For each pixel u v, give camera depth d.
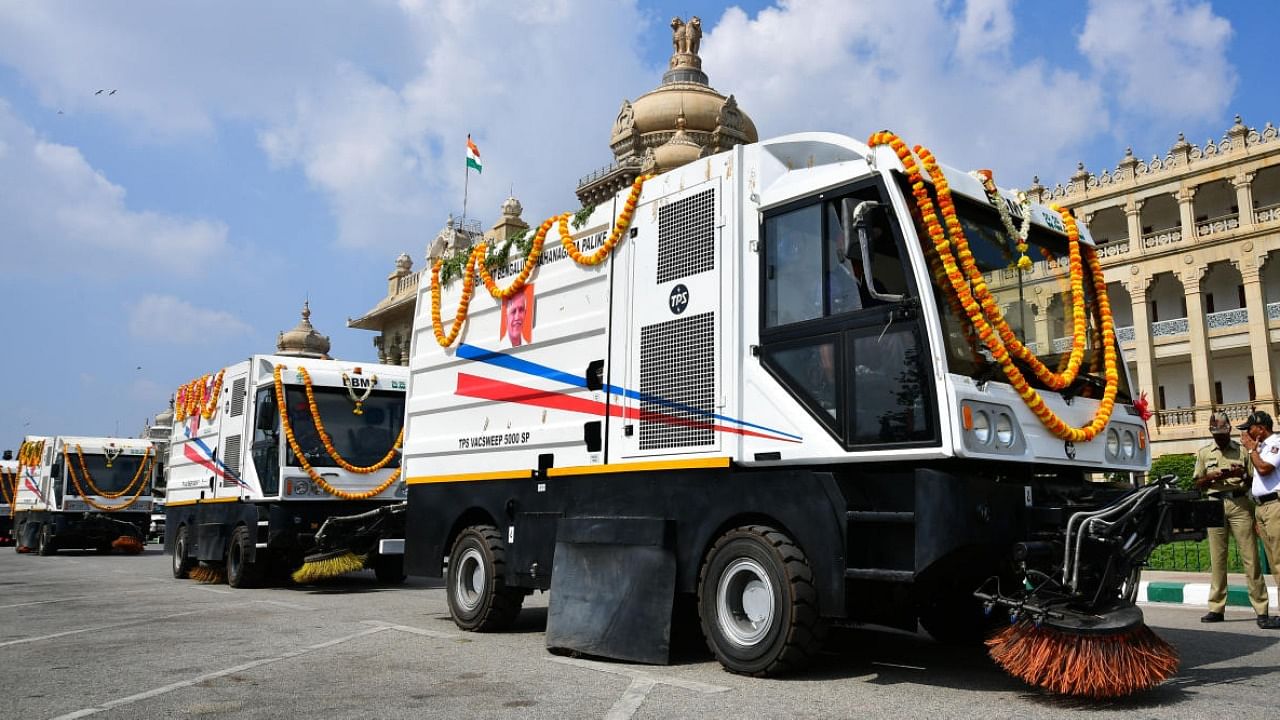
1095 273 6.84
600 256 7.63
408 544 9.66
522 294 8.62
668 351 6.89
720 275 6.58
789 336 6.09
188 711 5.24
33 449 29.64
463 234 44.34
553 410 8.00
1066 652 4.99
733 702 5.16
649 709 5.02
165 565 21.36
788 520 5.81
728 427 6.31
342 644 7.77
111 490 27.00
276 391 14.06
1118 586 5.40
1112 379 6.32
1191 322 33.59
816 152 6.45
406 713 5.08
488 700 5.38
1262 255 31.92
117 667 6.80
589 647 6.78
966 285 5.46
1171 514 5.49
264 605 11.32
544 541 7.78
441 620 9.50
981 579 5.71
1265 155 32.03
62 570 19.48
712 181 6.80
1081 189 37.25
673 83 50.28
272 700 5.50
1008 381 5.60
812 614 5.62
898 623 6.05
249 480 14.66
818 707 5.01
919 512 5.17
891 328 5.52
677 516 6.58
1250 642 7.27
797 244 6.20
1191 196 33.97
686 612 7.47
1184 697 5.19
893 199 5.62
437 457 9.49
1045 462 5.62
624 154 47.88
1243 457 8.40
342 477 14.14
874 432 5.51
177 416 18.75
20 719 5.12
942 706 5.02
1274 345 32.62
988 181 6.20
